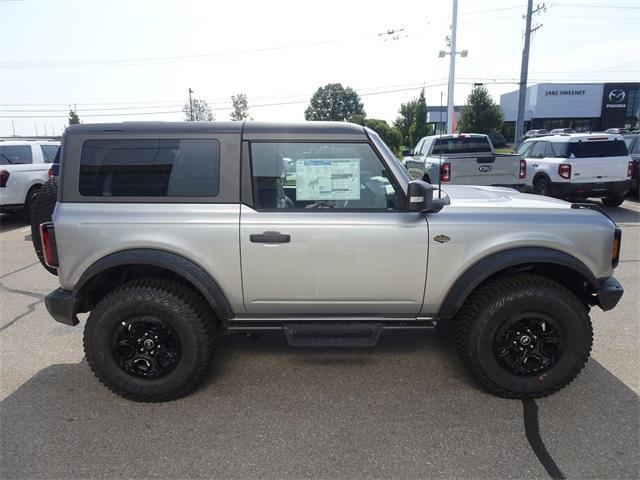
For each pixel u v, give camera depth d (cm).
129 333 321
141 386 322
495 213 325
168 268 310
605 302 327
